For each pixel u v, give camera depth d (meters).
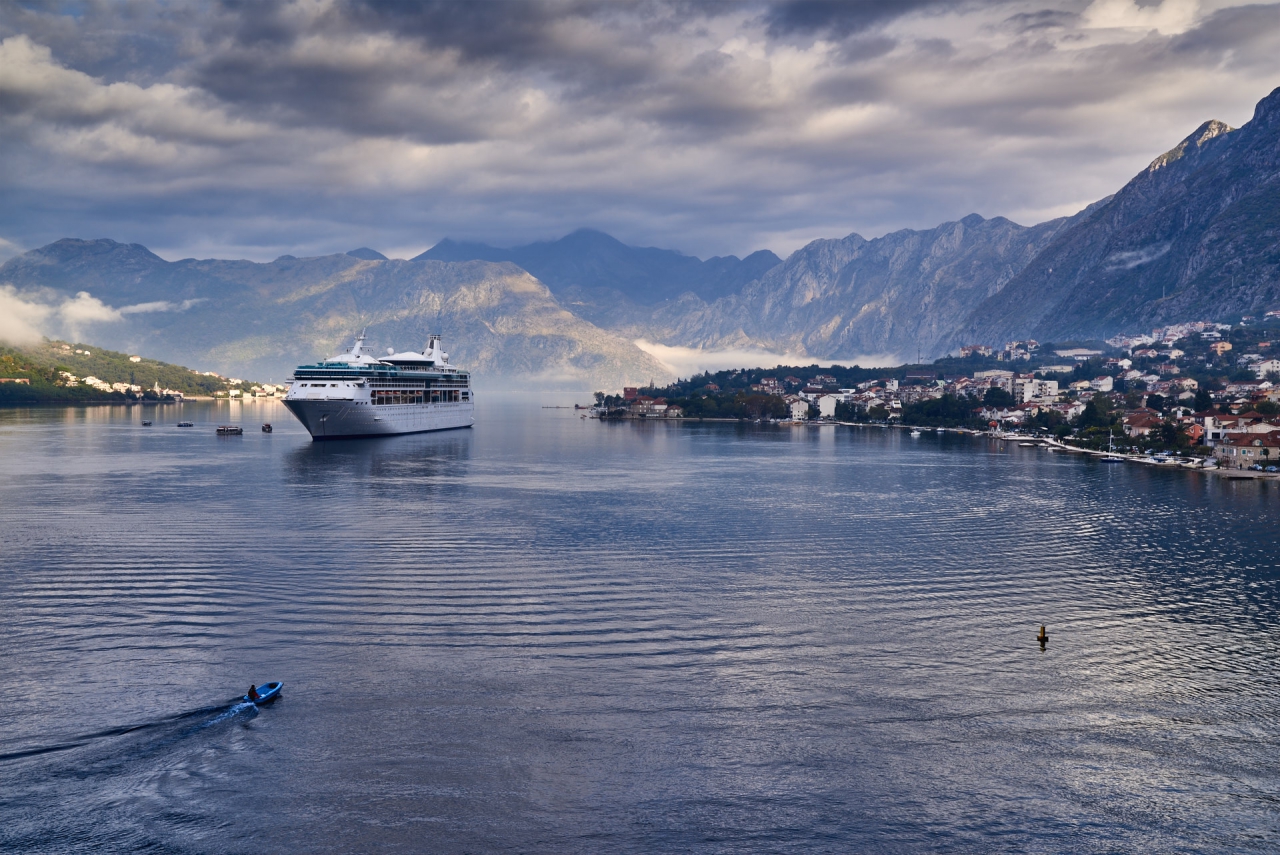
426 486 191.62
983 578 110.56
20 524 139.00
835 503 174.62
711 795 59.69
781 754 64.50
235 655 80.25
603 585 105.12
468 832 55.75
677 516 155.75
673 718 69.38
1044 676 78.19
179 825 55.91
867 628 90.06
